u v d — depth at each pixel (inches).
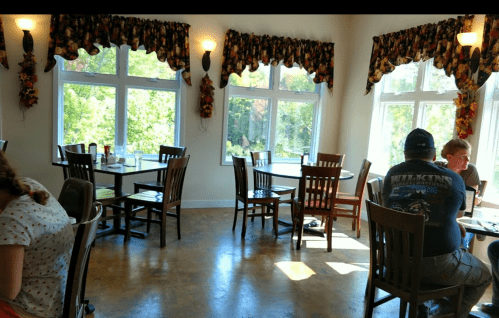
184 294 107.6
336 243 162.1
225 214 201.3
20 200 50.3
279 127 227.1
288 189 183.8
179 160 146.1
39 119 183.0
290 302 106.7
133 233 155.9
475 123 148.9
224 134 213.6
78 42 179.9
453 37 157.2
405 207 80.3
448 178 78.0
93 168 137.6
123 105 197.5
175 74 205.0
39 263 51.0
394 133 199.0
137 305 99.7
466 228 86.7
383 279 82.8
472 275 80.4
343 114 232.2
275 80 221.3
